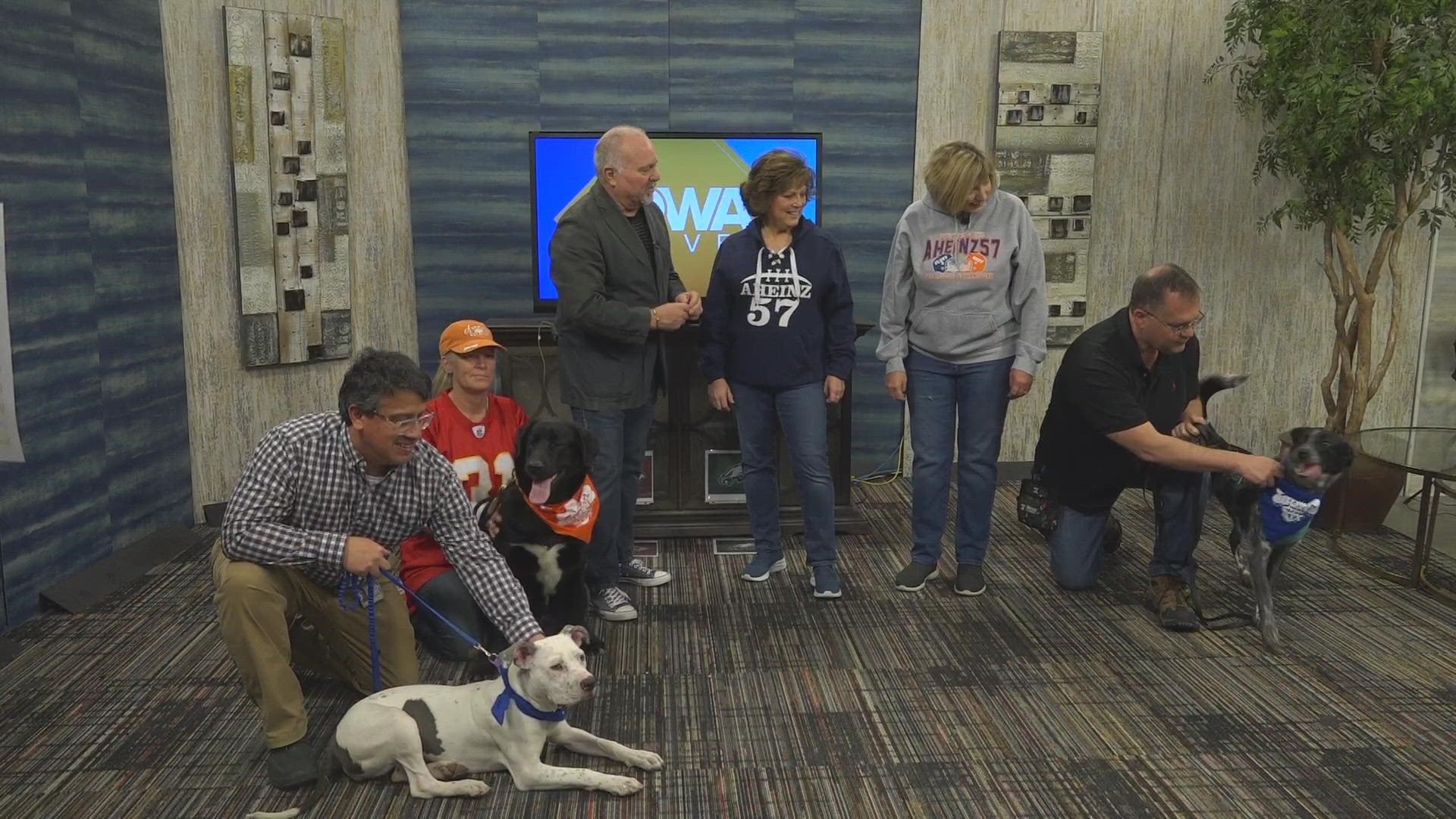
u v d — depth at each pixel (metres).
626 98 4.38
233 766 2.27
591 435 2.67
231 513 2.14
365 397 2.02
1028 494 3.38
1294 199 4.20
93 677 2.72
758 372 3.16
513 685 2.07
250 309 4.01
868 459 4.73
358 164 4.27
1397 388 4.66
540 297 4.08
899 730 2.44
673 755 2.32
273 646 2.16
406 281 4.45
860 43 4.39
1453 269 4.51
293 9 4.02
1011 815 2.09
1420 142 3.65
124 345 3.55
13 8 2.99
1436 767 2.28
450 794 2.10
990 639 2.96
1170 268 2.87
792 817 2.08
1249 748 2.36
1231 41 4.39
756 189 3.07
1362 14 3.51
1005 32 4.33
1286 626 3.08
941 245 3.13
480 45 4.29
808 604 3.23
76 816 2.08
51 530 3.19
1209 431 3.02
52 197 3.17
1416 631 3.04
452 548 2.31
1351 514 3.97
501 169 4.39
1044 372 4.64
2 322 2.41
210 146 3.90
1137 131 4.47
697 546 3.80
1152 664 2.80
